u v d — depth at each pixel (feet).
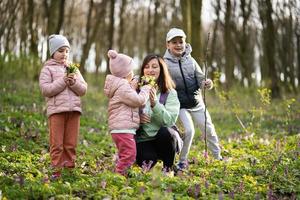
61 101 20.33
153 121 21.31
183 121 23.02
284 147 27.68
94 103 52.31
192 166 23.00
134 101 19.84
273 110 50.72
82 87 20.76
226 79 72.23
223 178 20.42
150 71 21.79
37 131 29.71
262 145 29.86
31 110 37.83
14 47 66.90
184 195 17.87
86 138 31.27
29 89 51.19
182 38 23.41
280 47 77.20
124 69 20.61
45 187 17.21
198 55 53.83
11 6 60.90
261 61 87.56
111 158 24.93
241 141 31.71
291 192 19.69
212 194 18.02
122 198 16.61
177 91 23.35
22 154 23.75
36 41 66.90
